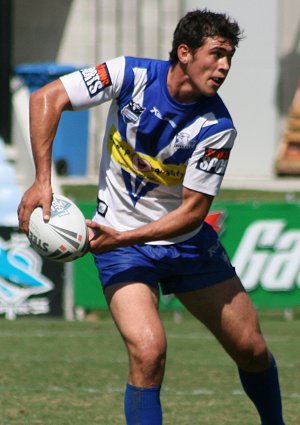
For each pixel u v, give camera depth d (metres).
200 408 24.31
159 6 64.06
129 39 64.31
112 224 18.58
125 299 17.73
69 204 17.66
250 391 19.73
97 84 17.73
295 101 67.19
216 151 17.81
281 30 68.81
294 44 68.75
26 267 39.78
